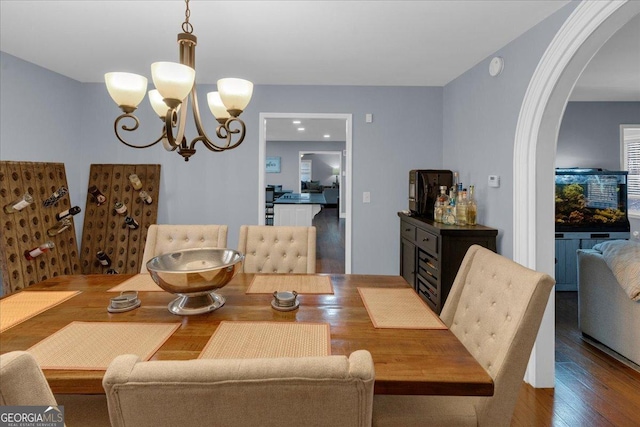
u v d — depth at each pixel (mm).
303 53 2777
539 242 2229
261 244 2301
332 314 1447
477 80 2980
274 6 2029
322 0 1968
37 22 2256
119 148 3711
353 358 651
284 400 617
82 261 3666
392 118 3744
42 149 3189
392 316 1433
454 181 3381
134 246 3666
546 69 2070
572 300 3811
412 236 3252
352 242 3803
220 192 3760
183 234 2311
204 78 3477
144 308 1499
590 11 1752
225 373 603
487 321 1390
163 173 3750
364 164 3762
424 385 989
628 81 3645
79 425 1172
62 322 1352
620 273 2453
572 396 2146
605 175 4020
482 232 2555
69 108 3514
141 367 616
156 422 626
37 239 3068
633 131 4578
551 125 2182
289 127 7199
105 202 3686
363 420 639
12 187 2861
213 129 3723
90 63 3068
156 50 2736
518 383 1181
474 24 2230
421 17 2152
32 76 3068
